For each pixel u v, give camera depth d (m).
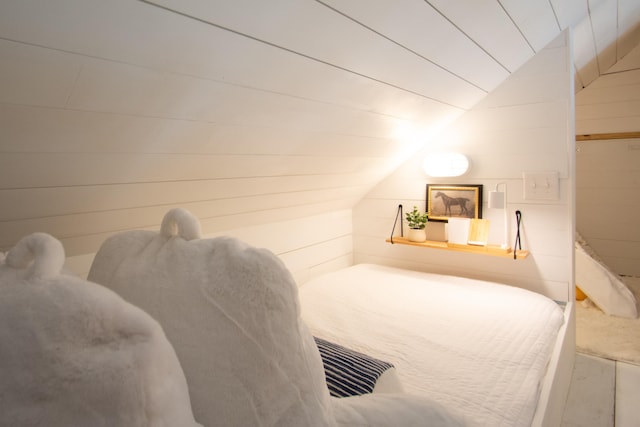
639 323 2.43
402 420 0.62
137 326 0.40
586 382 1.85
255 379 0.51
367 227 2.44
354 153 1.71
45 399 0.39
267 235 1.90
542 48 1.75
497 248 1.91
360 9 0.84
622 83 3.25
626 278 3.31
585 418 1.61
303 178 1.66
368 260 2.46
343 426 0.60
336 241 2.37
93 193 1.02
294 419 0.52
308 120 1.23
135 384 0.38
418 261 2.27
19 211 0.93
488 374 1.13
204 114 0.95
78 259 1.21
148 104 0.83
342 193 2.15
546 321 1.50
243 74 0.88
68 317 0.40
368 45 0.99
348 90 1.16
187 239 0.65
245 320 0.52
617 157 3.35
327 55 0.96
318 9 0.79
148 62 0.73
